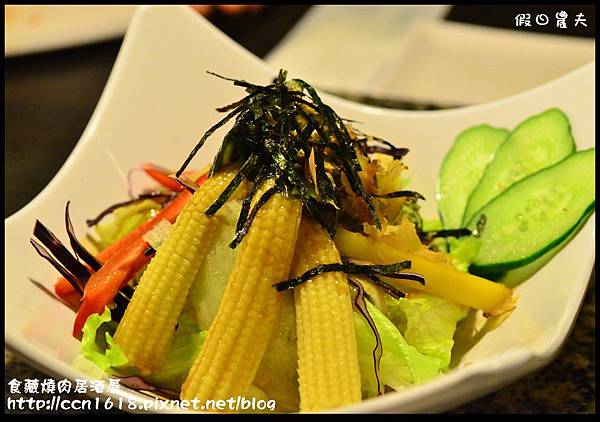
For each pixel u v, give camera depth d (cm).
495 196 40
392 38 70
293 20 76
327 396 30
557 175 38
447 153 44
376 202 36
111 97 43
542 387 35
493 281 38
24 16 69
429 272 34
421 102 58
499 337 35
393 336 32
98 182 41
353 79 63
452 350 36
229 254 32
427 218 43
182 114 44
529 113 42
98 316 33
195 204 33
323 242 32
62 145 55
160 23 45
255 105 33
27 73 65
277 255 31
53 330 34
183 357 33
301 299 31
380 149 40
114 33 67
